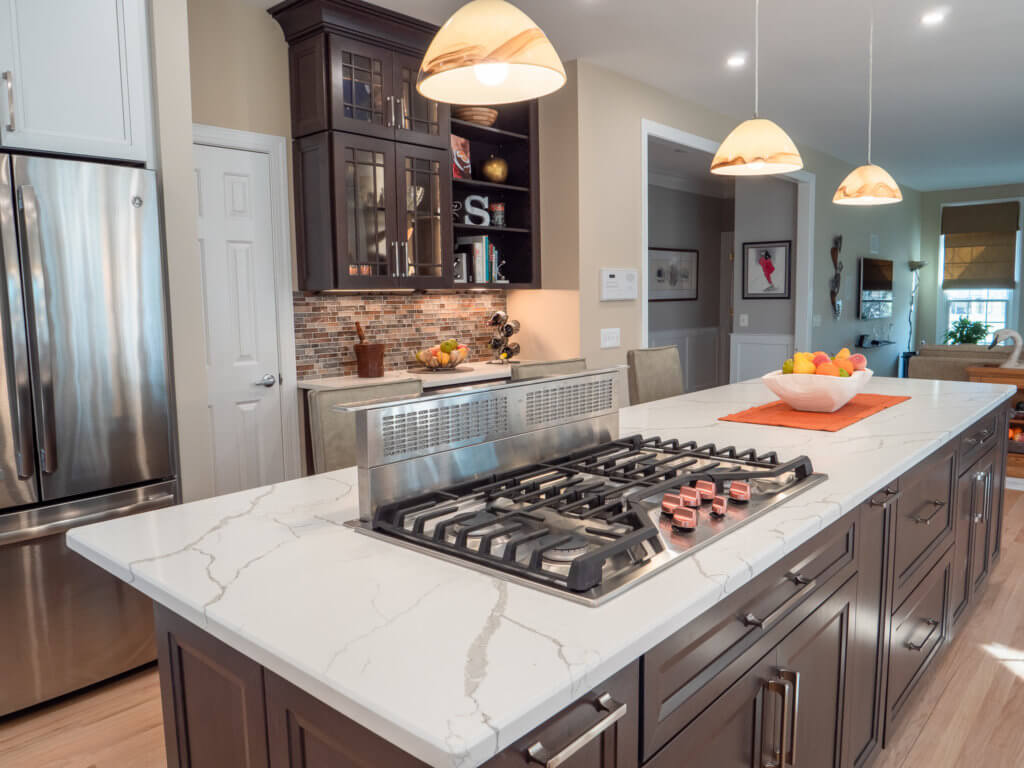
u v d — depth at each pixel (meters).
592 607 0.98
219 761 1.16
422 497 1.42
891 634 1.94
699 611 1.02
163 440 2.55
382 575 1.12
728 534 1.27
